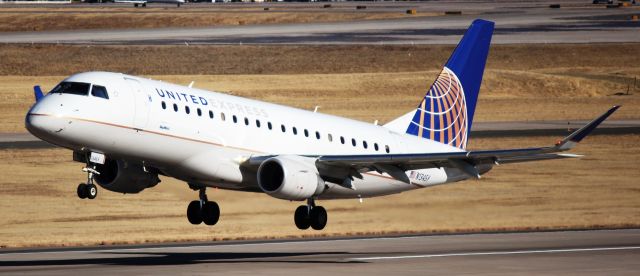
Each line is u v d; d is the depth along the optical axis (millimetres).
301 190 123750
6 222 162250
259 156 129375
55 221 164500
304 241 146250
